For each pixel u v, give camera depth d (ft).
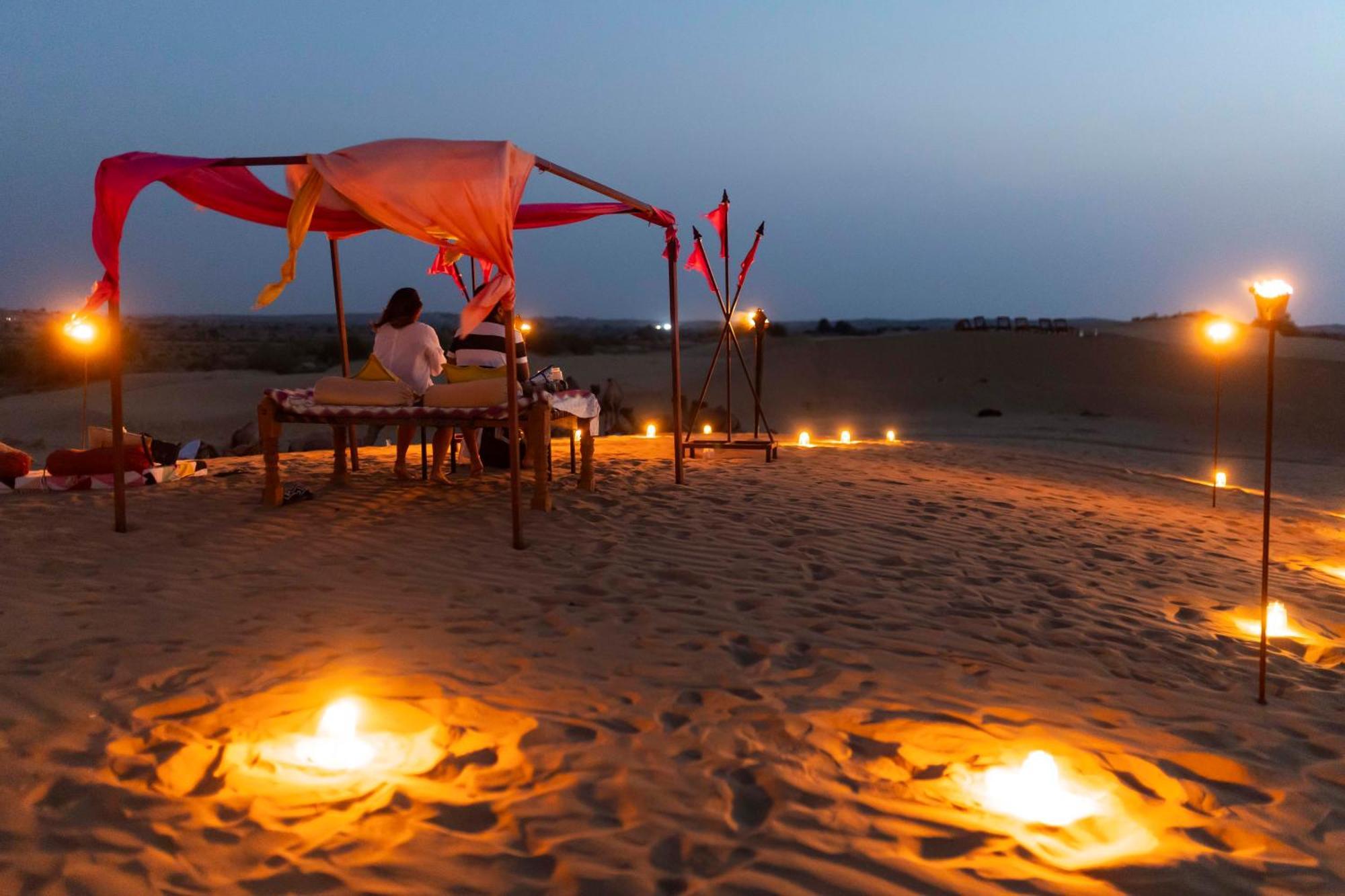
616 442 45.93
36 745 11.34
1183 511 35.09
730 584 19.58
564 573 20.06
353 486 28.96
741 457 39.27
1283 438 89.51
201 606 17.19
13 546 21.12
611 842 9.61
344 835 9.63
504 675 14.26
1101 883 9.29
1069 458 49.73
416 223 21.15
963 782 11.30
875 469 37.24
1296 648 17.69
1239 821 10.72
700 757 11.67
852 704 13.58
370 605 17.57
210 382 113.39
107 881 8.70
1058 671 15.51
